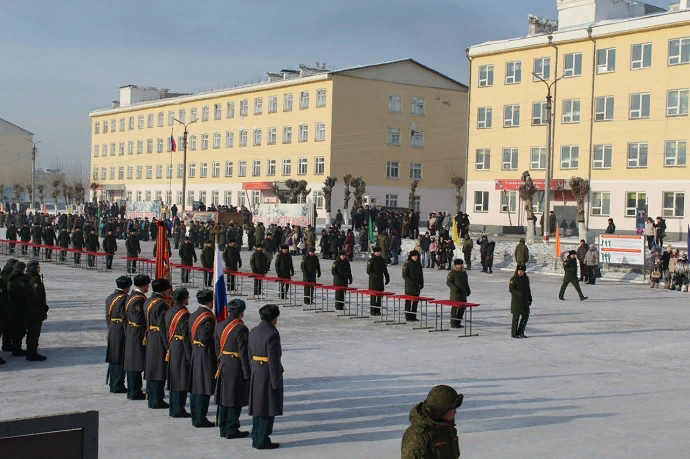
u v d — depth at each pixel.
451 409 4.97
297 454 9.28
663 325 21.69
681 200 52.31
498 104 62.97
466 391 12.87
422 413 5.02
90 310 22.16
